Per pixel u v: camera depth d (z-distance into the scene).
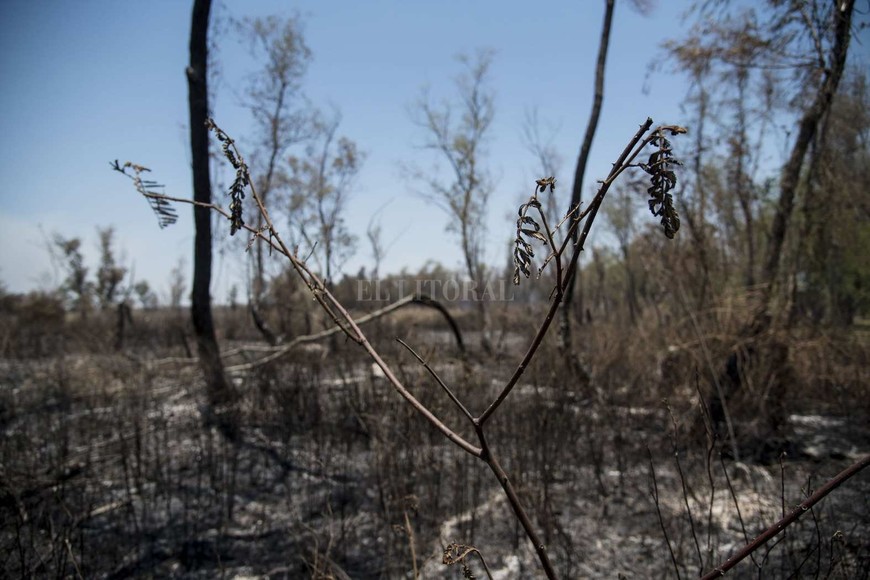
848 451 4.84
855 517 3.47
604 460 4.98
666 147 0.85
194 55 6.41
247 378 6.61
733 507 3.93
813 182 5.85
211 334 6.44
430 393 4.65
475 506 3.94
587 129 7.94
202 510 4.23
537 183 0.91
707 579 1.16
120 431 5.00
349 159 13.68
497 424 5.16
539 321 5.89
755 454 4.87
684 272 6.37
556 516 4.06
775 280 5.62
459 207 15.63
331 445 5.20
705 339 5.55
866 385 5.64
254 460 5.07
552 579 1.18
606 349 6.96
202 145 6.42
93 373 7.23
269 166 13.43
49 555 3.49
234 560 3.67
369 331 6.55
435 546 3.77
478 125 16.41
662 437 5.24
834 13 5.13
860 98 5.54
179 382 6.89
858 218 5.87
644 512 4.05
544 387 5.29
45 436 5.33
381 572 3.51
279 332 8.80
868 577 2.56
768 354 5.28
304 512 4.24
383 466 4.31
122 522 4.04
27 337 12.73
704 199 6.43
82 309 15.62
